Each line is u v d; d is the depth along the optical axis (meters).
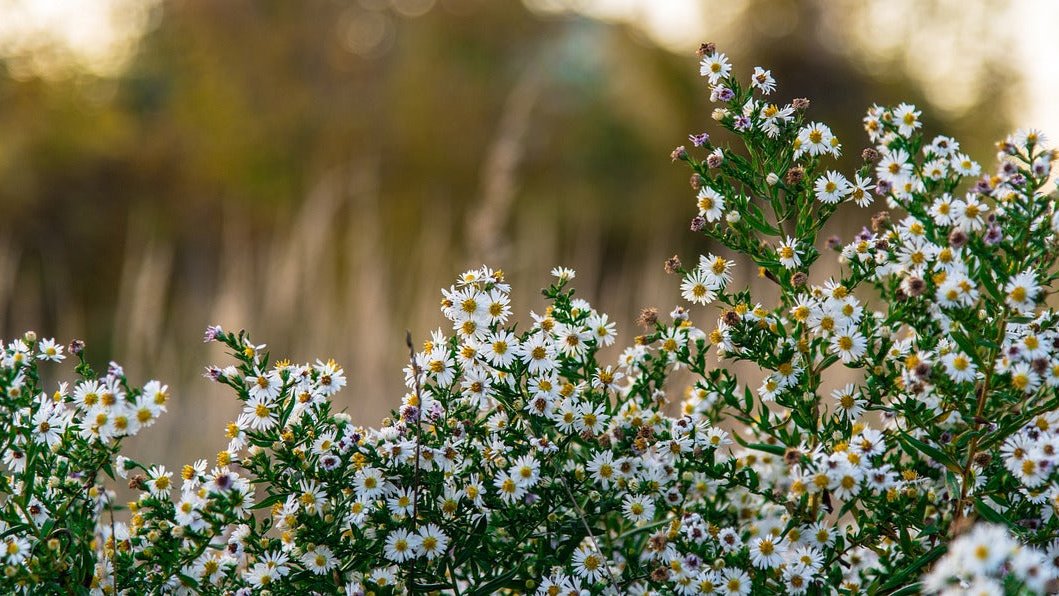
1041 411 1.49
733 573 1.52
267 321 2.99
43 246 6.02
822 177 1.55
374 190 4.93
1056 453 1.47
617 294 3.09
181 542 1.51
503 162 3.76
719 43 7.49
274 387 1.52
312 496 1.51
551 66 6.81
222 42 7.13
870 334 1.54
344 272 3.93
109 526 1.53
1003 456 1.50
